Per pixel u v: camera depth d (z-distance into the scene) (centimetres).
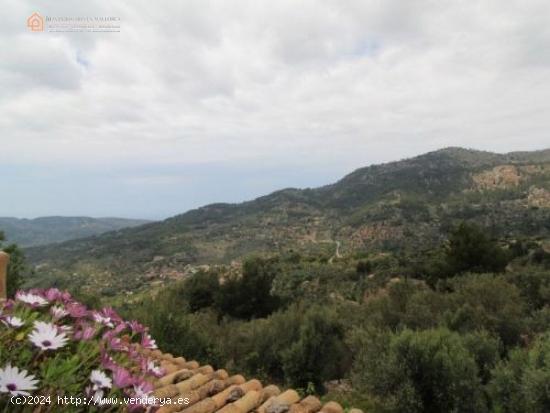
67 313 141
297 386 961
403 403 677
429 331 767
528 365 589
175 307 945
